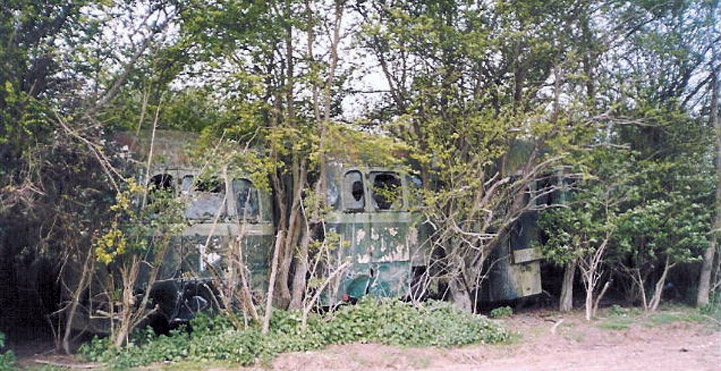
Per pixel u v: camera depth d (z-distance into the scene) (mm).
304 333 9789
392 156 11539
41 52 9195
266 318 9672
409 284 11664
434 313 10961
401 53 12477
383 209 12141
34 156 8688
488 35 12031
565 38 12844
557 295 15461
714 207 14625
